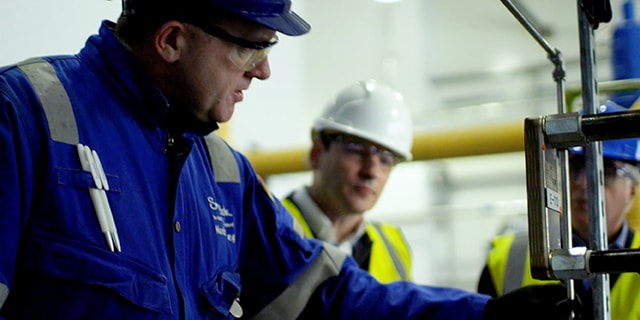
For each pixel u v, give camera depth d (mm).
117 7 2693
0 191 1140
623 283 1902
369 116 2520
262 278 1591
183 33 1316
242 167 1590
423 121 5727
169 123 1372
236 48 1329
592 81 1170
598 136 1032
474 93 5996
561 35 5930
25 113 1198
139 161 1313
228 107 1377
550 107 5828
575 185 1819
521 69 5973
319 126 2492
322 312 1611
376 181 2467
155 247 1285
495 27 6078
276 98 4445
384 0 5570
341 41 5824
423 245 5680
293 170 3148
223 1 1288
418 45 5840
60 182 1198
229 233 1489
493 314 1473
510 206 4953
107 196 1243
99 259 1202
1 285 1108
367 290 1606
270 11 1321
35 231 1180
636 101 1567
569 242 1115
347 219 2482
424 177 5770
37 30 2346
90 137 1257
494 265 2270
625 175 1891
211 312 1396
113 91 1330
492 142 2732
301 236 1641
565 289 1409
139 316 1230
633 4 1665
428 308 1535
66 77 1290
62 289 1180
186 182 1396
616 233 1944
